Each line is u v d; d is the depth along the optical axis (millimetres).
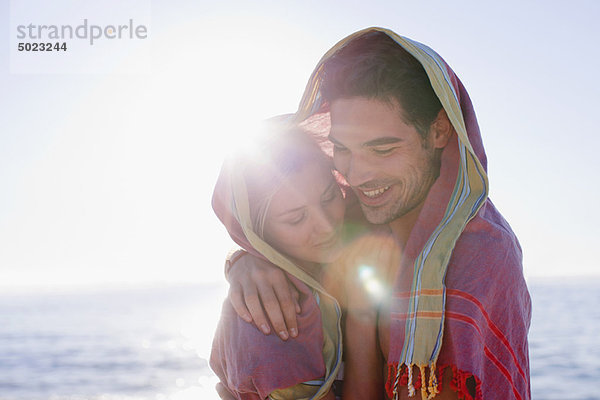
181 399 24766
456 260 1727
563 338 36625
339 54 1864
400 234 1960
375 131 1755
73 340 44844
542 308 53781
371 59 1749
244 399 1977
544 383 24922
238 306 1994
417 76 1757
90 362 34656
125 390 26844
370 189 1844
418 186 1833
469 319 1637
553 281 99312
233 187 2039
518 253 1871
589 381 24875
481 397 1577
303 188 2066
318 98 2000
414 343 1675
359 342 1979
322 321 2045
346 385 1978
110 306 77688
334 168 2215
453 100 1730
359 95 1754
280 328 1934
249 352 1933
